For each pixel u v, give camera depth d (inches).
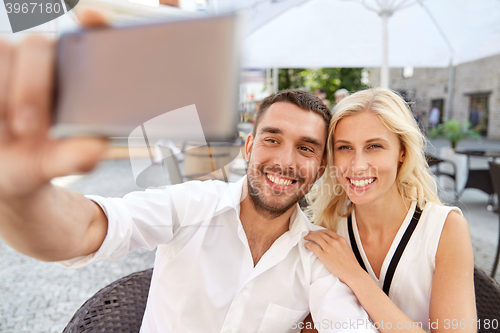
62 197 23.8
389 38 167.9
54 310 88.1
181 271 43.8
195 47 11.7
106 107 12.0
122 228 33.2
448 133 219.0
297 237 46.1
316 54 164.4
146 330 45.7
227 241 45.8
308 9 157.5
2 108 12.8
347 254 46.9
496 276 102.6
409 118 50.3
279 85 394.0
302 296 47.4
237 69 11.8
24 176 13.6
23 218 19.5
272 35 161.6
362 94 49.3
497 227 146.0
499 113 594.2
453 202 69.0
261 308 45.4
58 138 12.5
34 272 108.4
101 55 12.0
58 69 12.3
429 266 48.7
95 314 47.6
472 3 153.0
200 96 11.8
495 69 595.8
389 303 41.5
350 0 153.2
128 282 53.3
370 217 52.4
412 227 50.2
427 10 159.0
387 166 47.3
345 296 43.4
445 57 170.1
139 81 12.1
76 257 29.1
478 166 272.2
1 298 93.5
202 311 43.9
